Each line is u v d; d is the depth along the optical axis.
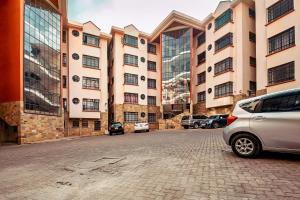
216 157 6.06
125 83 33.12
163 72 35.94
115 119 32.09
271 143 5.27
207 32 30.84
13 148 13.80
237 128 5.75
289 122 5.05
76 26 29.81
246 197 3.30
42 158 8.28
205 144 8.99
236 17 26.27
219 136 12.16
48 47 22.19
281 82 18.44
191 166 5.26
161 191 3.77
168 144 9.97
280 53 18.80
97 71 31.23
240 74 24.98
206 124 23.06
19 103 17.86
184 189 3.78
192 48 34.09
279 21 19.11
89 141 15.56
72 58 29.36
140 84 34.59
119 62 33.47
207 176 4.38
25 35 19.03
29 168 6.49
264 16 21.05
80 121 29.41
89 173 5.33
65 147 11.98
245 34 25.44
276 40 19.52
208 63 30.12
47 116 21.00
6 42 18.86
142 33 35.72
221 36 27.72
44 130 20.41
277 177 4.05
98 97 30.86
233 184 3.84
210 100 29.08
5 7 19.20
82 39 30.47
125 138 16.23
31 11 19.95
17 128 17.81
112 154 8.01
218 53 28.08
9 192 4.27
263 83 20.69
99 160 6.94
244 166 4.90
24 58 18.67
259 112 5.54
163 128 32.50
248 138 5.66
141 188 3.99
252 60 25.67
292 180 3.85
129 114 33.16
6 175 5.77
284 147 5.11
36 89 19.92
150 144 10.49
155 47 38.06
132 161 6.39
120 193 3.82
